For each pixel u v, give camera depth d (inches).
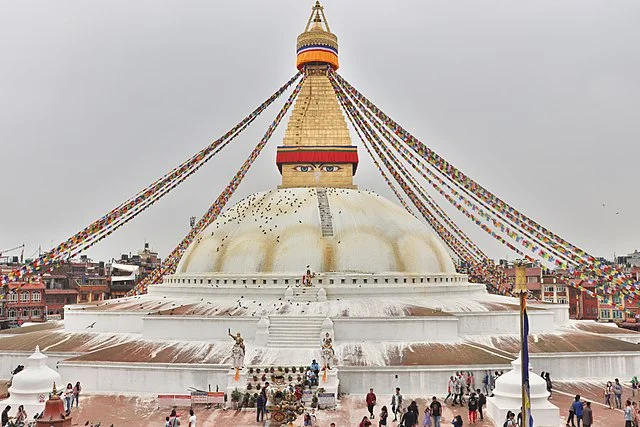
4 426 855.7
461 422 808.9
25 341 1279.5
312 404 950.4
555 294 2751.0
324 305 1293.1
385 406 884.6
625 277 1127.6
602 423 879.7
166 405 983.6
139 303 1456.7
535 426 861.2
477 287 1588.3
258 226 1510.8
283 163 1717.5
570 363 1135.6
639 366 1154.7
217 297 1408.7
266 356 1105.4
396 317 1196.5
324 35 1786.4
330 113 1740.9
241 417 907.4
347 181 1705.2
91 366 1079.6
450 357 1082.7
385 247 1466.5
